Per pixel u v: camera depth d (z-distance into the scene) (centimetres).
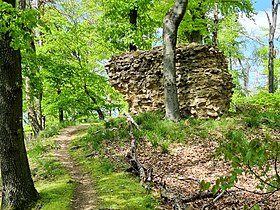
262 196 738
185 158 1041
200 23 1983
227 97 1491
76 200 764
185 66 1469
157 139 1170
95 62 2492
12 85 728
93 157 1092
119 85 1636
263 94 1944
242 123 1317
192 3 1850
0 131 738
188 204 706
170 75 1383
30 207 741
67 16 2320
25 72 1207
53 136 1548
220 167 959
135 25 1998
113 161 1021
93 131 1398
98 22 2189
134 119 1395
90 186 857
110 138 1241
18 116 745
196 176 898
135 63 1584
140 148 1127
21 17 663
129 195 760
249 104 1955
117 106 2334
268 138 347
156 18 2028
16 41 668
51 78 1667
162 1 2067
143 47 2080
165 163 1005
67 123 1984
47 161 1074
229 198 739
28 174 771
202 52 1462
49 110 2253
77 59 2252
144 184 826
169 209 689
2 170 747
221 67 1496
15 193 743
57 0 2259
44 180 933
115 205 703
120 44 2095
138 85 1580
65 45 2166
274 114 1460
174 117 1372
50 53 2114
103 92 2400
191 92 1453
